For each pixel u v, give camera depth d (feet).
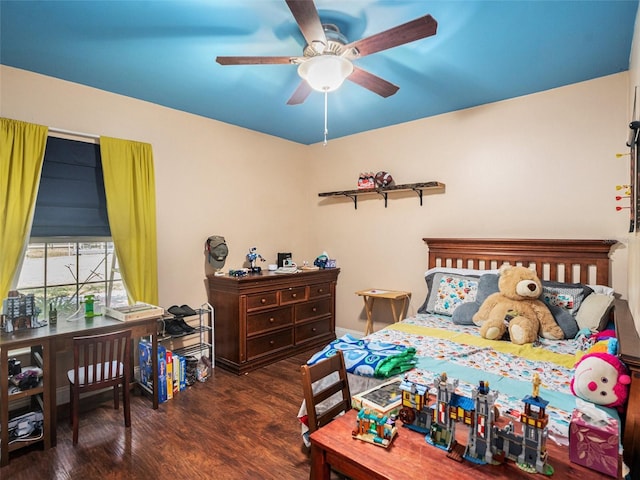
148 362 9.10
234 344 10.82
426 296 11.83
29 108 8.23
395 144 12.60
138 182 9.75
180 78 8.68
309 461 6.51
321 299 13.39
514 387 5.55
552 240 9.26
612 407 4.81
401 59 7.82
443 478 3.46
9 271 7.81
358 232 13.71
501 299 8.46
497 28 6.63
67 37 6.84
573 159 9.21
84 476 6.11
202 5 5.90
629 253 7.68
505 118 10.25
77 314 8.67
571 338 7.88
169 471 6.23
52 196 8.58
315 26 5.37
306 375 5.20
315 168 15.08
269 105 10.53
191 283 11.27
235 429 7.59
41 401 7.26
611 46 7.30
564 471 3.49
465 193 11.04
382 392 5.15
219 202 12.04
